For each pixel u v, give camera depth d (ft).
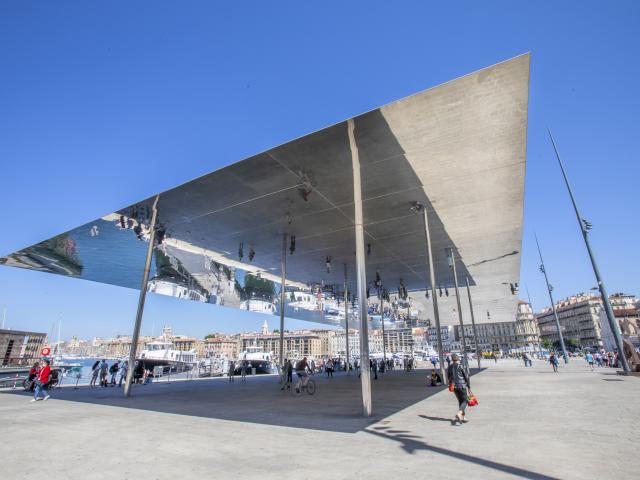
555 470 14.01
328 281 99.86
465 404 24.64
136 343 50.67
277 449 18.45
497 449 17.30
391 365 134.31
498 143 35.81
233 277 85.61
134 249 63.57
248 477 14.12
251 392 52.90
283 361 64.90
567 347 394.52
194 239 62.59
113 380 67.72
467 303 132.46
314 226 58.95
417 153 37.45
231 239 63.72
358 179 36.40
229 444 19.84
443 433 21.26
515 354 380.78
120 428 24.89
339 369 142.41
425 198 49.03
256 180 42.91
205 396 47.26
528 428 22.07
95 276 77.41
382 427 23.75
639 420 23.95
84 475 14.93
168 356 148.36
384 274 92.73
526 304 449.06
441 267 86.02
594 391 41.04
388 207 51.75
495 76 27.20
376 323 149.59
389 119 31.83
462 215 55.06
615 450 16.78
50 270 72.74
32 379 55.77
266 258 75.92
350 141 35.22
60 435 22.70
